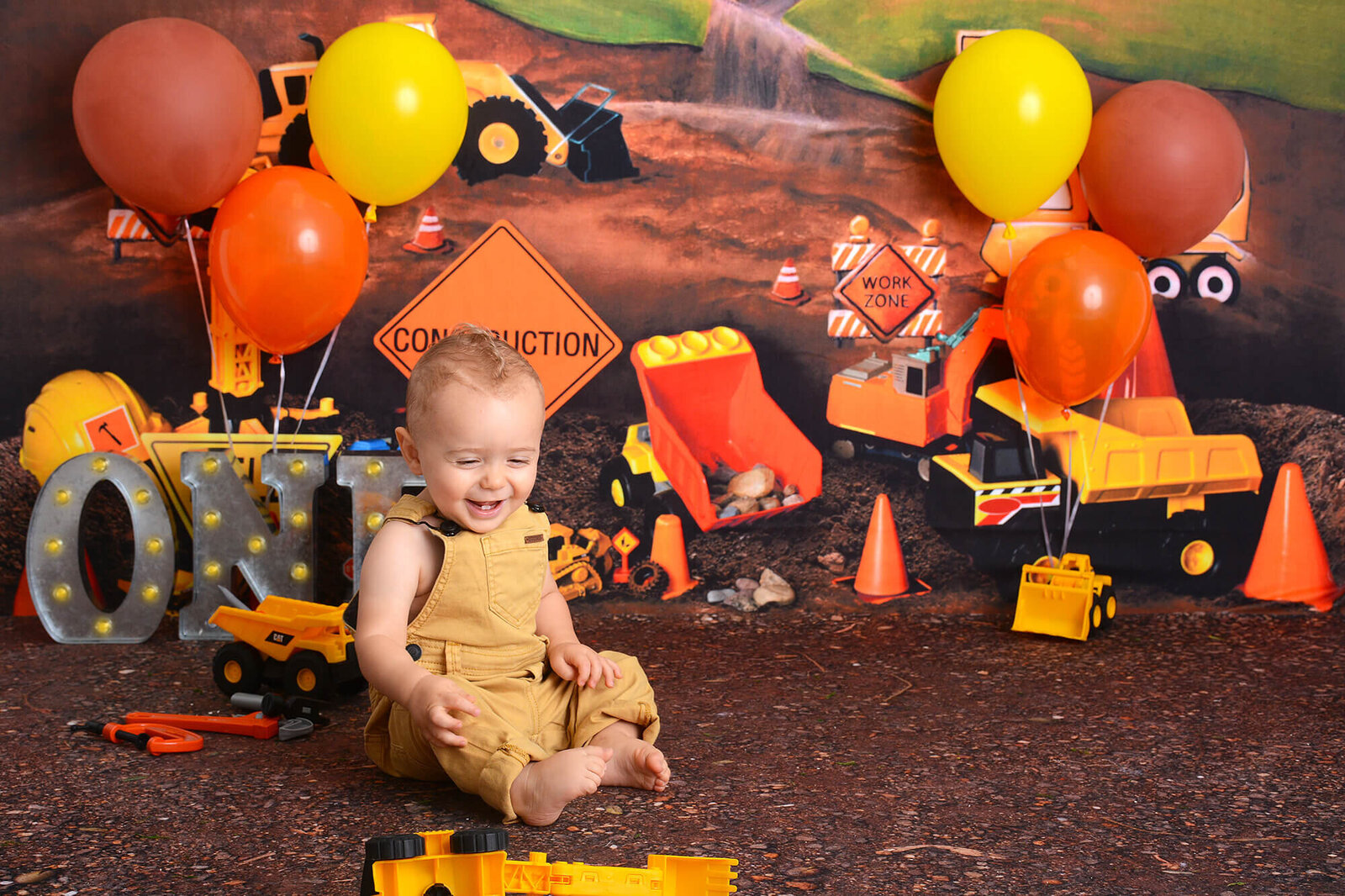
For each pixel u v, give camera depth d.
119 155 2.81
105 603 3.38
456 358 1.98
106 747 2.30
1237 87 3.49
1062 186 3.42
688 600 3.55
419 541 2.06
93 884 1.64
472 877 1.40
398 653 1.96
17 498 3.34
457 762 1.94
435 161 3.03
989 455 3.57
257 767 2.19
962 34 3.42
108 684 2.75
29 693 2.67
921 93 3.43
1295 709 2.60
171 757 2.24
